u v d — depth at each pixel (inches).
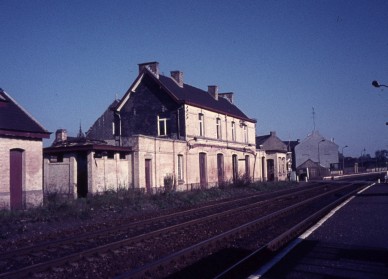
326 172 3068.4
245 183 1465.3
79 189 976.3
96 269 346.9
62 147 959.6
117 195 895.1
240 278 311.9
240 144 1673.2
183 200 992.2
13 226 579.2
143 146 1063.6
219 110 1491.1
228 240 471.2
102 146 951.0
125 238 493.0
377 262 343.6
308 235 466.0
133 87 1358.3
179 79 1445.6
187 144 1274.6
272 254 394.6
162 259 347.9
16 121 786.8
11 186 762.8
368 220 583.2
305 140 3371.1
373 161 4778.5
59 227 594.6
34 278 319.3
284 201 1002.7
